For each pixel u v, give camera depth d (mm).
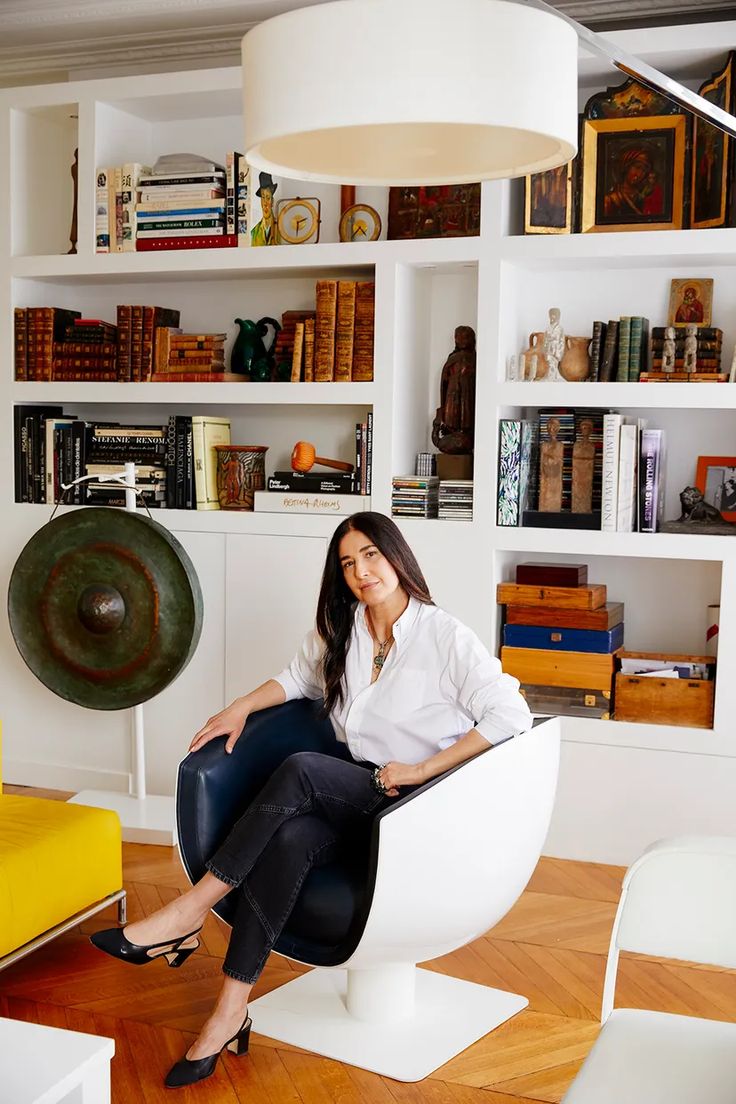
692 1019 1851
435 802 2299
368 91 1562
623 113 3594
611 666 3637
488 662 2580
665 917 1902
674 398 3482
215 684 4070
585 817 3646
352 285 3828
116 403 4488
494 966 2973
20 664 4320
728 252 3406
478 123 1598
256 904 2416
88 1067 1852
